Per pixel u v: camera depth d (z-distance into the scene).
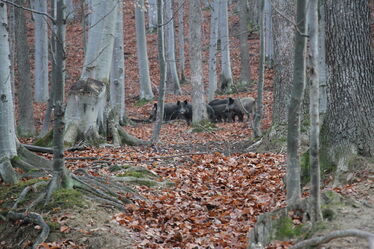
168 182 10.57
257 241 6.70
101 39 15.48
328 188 8.46
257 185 10.37
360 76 8.90
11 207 8.95
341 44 8.95
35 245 7.52
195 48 21.77
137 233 7.88
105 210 8.62
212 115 25.27
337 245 5.68
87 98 14.80
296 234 6.50
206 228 8.19
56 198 8.66
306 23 6.79
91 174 10.69
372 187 7.75
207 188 10.38
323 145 9.27
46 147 14.16
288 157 7.05
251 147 15.14
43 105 30.08
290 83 14.17
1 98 10.40
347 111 8.93
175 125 25.23
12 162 10.46
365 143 8.75
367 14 8.96
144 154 13.80
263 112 24.17
